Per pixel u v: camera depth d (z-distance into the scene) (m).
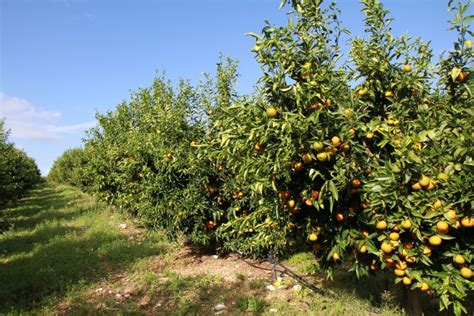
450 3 3.05
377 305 4.23
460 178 2.60
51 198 19.66
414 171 2.79
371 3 3.56
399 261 2.97
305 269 5.77
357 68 3.62
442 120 3.15
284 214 3.78
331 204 2.87
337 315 4.03
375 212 3.00
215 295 5.09
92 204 14.67
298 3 3.19
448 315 3.81
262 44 2.98
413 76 3.37
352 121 3.01
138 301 5.08
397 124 3.34
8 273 6.34
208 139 6.09
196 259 6.84
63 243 8.26
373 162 3.18
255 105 3.24
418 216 2.74
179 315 4.48
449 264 2.89
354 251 3.35
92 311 4.79
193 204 6.10
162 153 6.18
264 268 6.11
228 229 6.34
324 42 3.20
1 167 9.25
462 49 3.09
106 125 11.75
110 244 7.96
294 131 2.81
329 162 3.05
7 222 9.55
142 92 10.12
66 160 28.41
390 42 3.52
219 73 6.44
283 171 3.03
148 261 6.79
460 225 2.76
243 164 3.75
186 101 6.51
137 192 7.96
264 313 4.30
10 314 4.69
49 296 5.33
